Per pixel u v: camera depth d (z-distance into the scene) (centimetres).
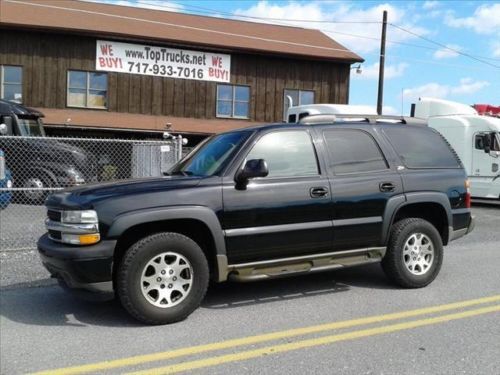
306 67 2605
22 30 2184
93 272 486
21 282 670
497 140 1647
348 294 616
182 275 521
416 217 661
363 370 405
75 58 2258
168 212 504
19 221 1138
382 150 631
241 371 405
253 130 582
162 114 2389
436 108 1825
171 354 439
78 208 494
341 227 584
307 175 576
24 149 1472
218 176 539
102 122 2172
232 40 2539
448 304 575
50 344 463
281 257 561
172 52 2388
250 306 570
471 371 403
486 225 1242
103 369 410
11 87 2212
